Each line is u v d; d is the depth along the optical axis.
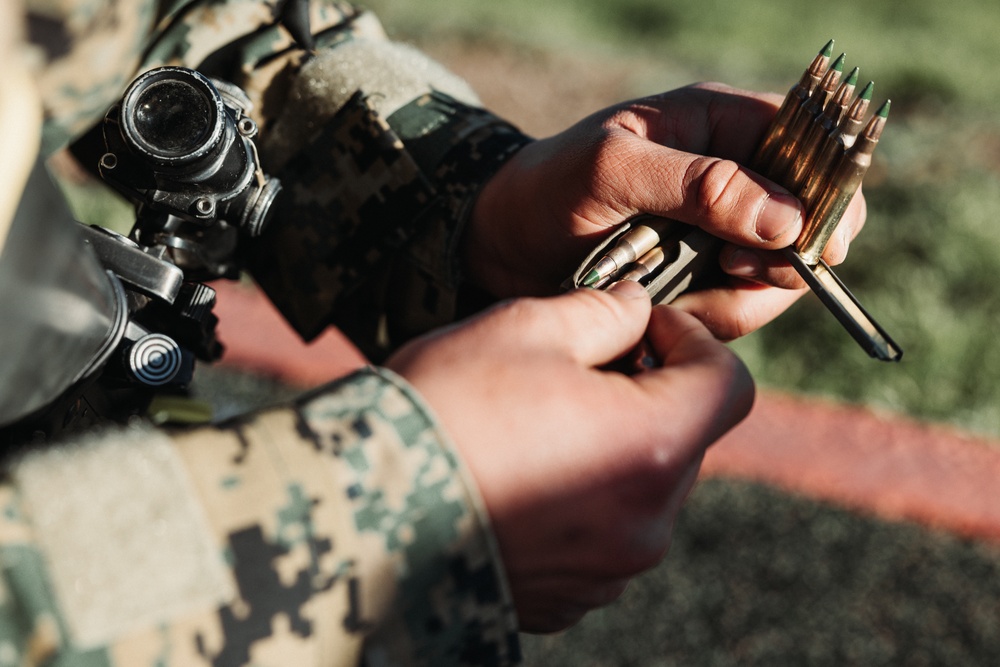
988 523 2.51
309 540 0.55
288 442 0.57
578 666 2.07
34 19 0.62
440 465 0.59
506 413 0.62
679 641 2.13
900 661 2.10
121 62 0.72
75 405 0.74
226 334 3.21
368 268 1.18
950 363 3.20
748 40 8.44
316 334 1.25
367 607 0.57
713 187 0.97
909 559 2.39
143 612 0.51
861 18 9.69
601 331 0.71
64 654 0.49
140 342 0.82
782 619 2.19
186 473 0.54
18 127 0.46
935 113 5.96
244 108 1.00
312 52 1.19
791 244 0.98
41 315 0.51
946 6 10.48
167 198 0.96
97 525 0.52
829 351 3.29
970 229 3.89
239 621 0.53
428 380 0.63
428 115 1.18
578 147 1.06
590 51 7.36
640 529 0.65
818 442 2.85
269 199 1.03
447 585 0.59
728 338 1.12
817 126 0.94
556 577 0.66
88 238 0.82
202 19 1.15
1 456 0.63
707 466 2.69
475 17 7.87
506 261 1.18
